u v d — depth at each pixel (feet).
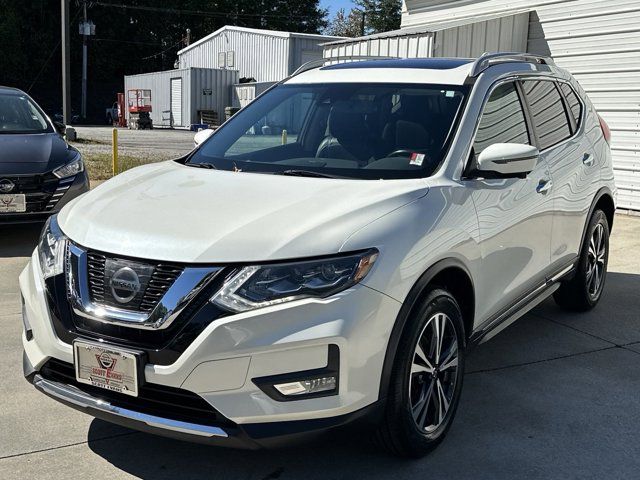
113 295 9.36
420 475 10.30
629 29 31.42
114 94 191.42
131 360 9.04
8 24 168.45
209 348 8.77
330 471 10.37
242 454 10.85
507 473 10.41
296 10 226.79
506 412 12.47
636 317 18.17
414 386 10.45
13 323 16.81
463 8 40.88
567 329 17.19
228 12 213.46
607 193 17.92
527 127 14.48
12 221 23.95
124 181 12.38
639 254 24.91
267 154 13.39
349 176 11.89
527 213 13.44
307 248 9.20
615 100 32.45
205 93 131.95
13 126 27.58
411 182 11.23
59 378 10.15
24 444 11.05
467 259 11.27
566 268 16.22
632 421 12.20
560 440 11.46
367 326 9.20
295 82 15.11
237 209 10.15
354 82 14.20
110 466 10.44
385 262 9.50
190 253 9.12
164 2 202.28
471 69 13.56
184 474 10.26
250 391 8.86
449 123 12.50
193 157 14.03
